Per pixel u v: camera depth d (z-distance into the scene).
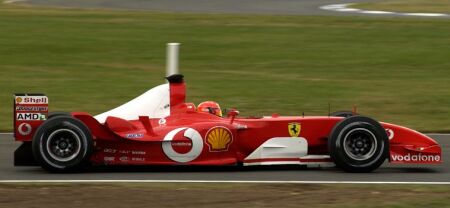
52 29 93.44
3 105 55.97
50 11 111.75
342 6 126.50
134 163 31.62
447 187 28.70
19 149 31.75
